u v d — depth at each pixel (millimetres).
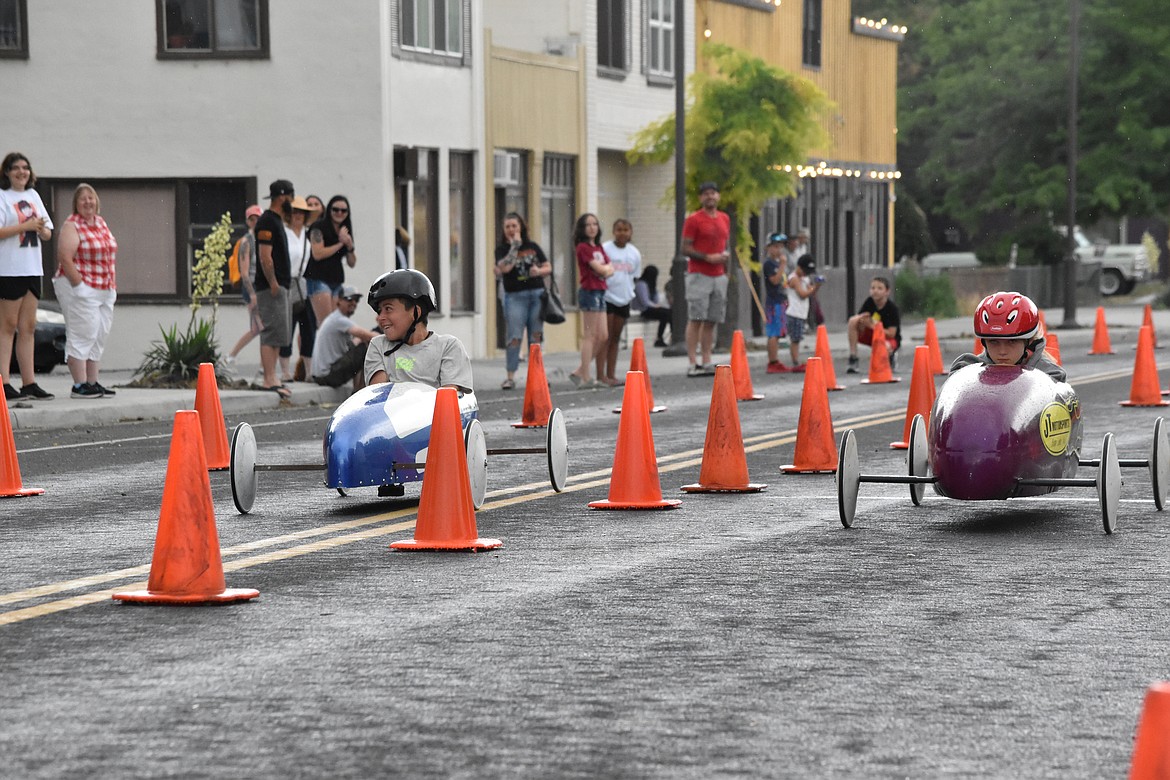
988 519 26562
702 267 58969
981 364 26234
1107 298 156125
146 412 45188
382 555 22969
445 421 23422
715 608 19484
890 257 112750
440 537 23312
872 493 29609
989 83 141625
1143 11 138500
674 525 25844
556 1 77688
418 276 27297
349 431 25859
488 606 19516
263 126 64188
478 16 70062
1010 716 14898
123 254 64875
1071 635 18109
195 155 64438
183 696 15430
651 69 84750
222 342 64125
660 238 84500
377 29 63406
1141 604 19797
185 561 19578
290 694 15516
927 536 24859
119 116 64500
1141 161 138000
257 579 21141
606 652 17234
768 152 77562
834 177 103250
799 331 63031
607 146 80750
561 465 29656
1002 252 141500
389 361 27484
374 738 14156
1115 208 135250
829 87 102250
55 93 64688
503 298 54438
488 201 71062
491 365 65062
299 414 46031
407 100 65625
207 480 19781
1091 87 138875
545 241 76125
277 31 63906
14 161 44094
